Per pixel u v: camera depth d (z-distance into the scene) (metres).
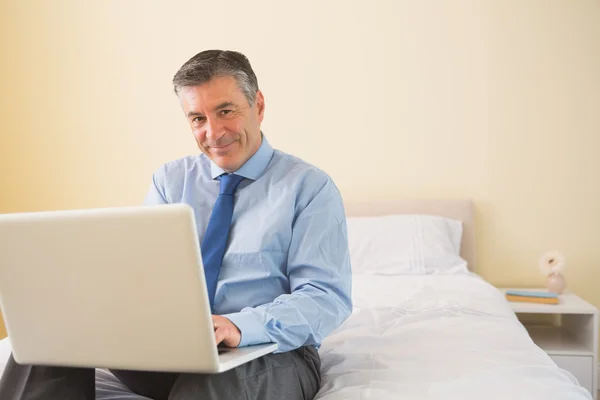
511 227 3.40
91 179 3.66
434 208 3.37
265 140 1.72
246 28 3.54
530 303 3.07
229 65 1.54
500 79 3.37
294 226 1.61
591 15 3.29
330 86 3.50
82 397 1.34
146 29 3.59
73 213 1.13
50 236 1.15
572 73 3.31
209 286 1.59
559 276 3.18
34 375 1.31
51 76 3.65
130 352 1.16
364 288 2.66
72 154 3.66
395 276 2.98
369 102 3.47
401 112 3.45
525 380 1.50
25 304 1.22
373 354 1.72
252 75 1.60
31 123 3.68
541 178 3.36
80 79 3.64
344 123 3.49
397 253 3.12
